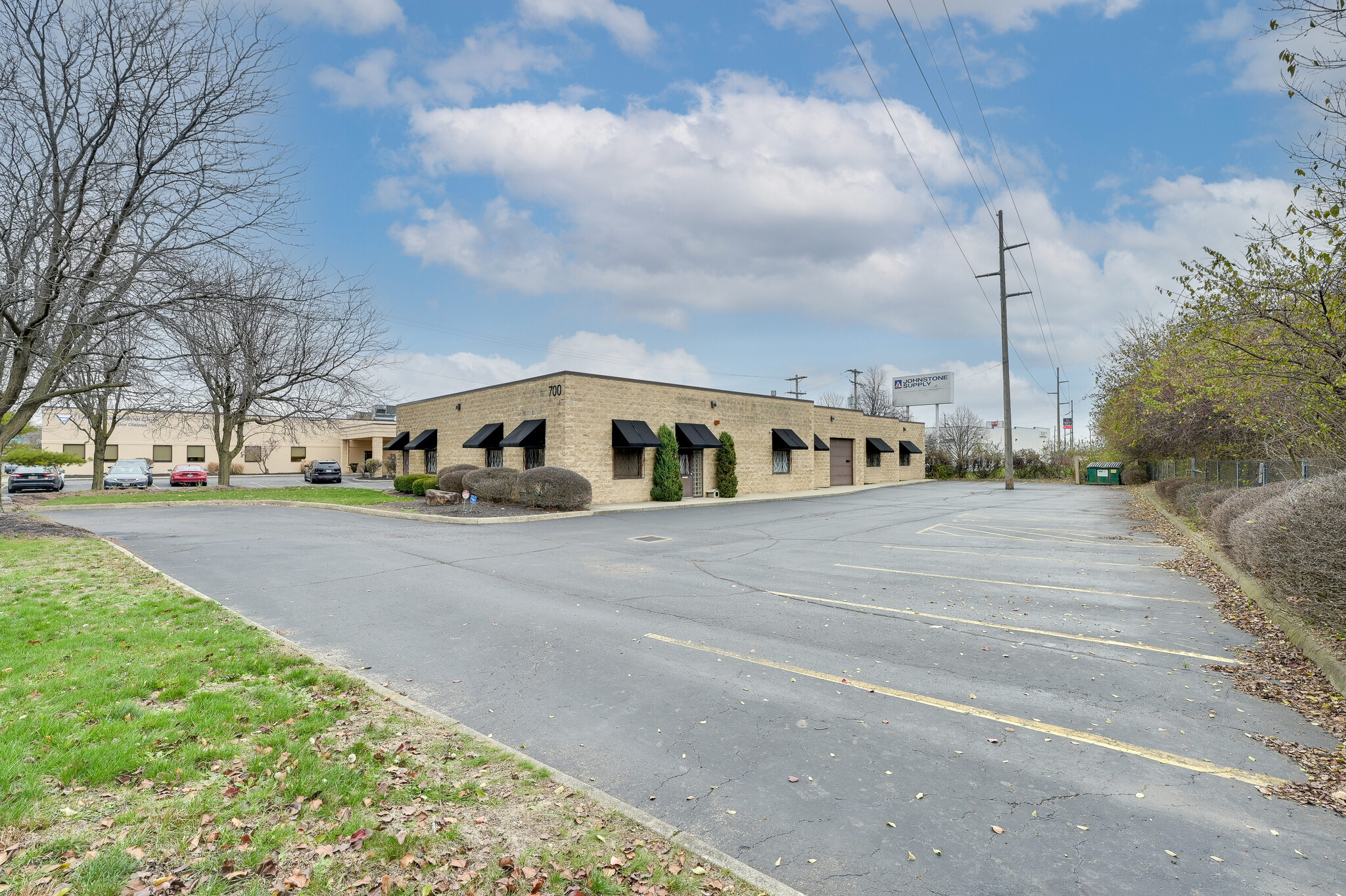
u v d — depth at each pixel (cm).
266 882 293
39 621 679
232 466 5147
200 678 530
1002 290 3569
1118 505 2448
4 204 1073
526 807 362
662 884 300
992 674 599
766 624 765
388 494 2678
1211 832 352
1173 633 722
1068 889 306
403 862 307
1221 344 909
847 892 304
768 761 432
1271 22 615
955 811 374
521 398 2467
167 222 1252
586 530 1638
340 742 429
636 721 495
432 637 709
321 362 2605
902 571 1086
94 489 2864
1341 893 302
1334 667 564
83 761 379
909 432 4656
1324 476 835
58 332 1270
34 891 276
